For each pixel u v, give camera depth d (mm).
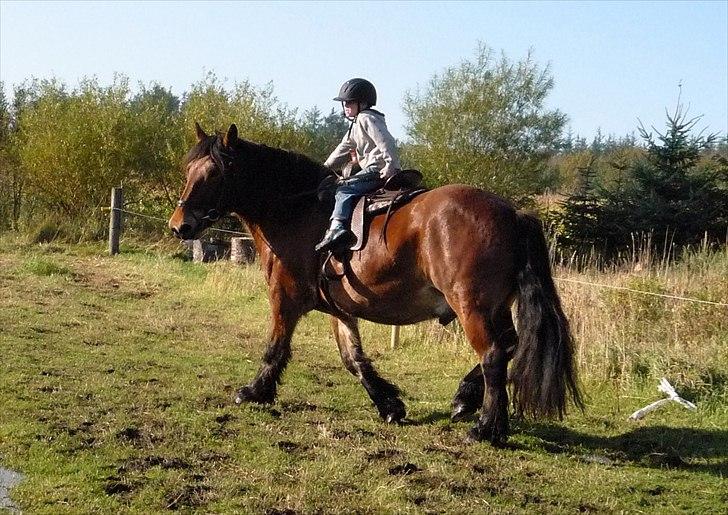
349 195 5918
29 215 19406
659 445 6176
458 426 6336
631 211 16656
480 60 26188
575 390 5383
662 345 8438
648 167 17109
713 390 7422
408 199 5746
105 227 18938
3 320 9555
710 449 6082
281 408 6598
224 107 20344
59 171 19500
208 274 13656
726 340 8570
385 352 9430
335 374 8156
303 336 10141
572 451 5941
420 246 5461
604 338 8516
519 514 4574
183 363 8086
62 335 9008
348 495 4695
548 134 26203
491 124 25812
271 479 4875
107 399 6465
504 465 5387
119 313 10766
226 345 9219
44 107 20422
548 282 5344
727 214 16672
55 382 6867
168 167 20188
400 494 4711
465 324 5301
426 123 26156
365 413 6676
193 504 4480
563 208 18438
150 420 5934
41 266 13719
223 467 5062
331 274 5984
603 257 16656
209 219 6461
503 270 5262
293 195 6320
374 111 6215
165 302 11906
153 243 18391
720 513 4766
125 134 19969
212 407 6445
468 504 4660
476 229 5262
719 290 9656
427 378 8297
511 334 5531
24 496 4477
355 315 6086
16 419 5781
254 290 12516
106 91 20453
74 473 4836
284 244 6332
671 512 4754
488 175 25766
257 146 6449
